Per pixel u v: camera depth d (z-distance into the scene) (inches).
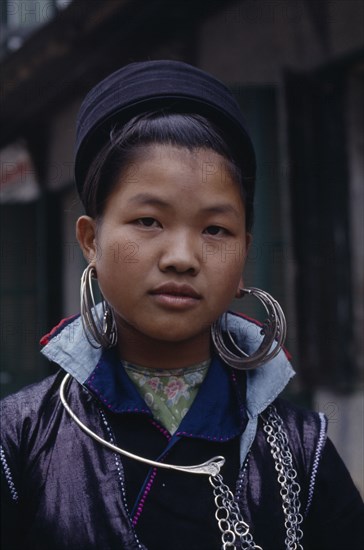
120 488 38.1
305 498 41.9
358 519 43.5
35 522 37.8
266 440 41.8
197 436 39.6
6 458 38.5
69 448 39.0
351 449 124.0
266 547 39.1
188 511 38.3
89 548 36.8
